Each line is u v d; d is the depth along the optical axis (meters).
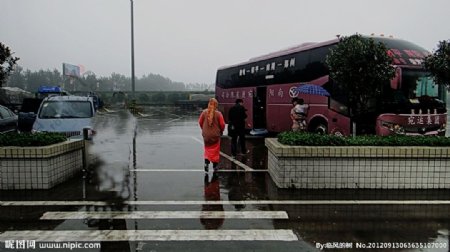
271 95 14.54
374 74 7.66
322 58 11.57
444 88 10.11
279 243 4.27
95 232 4.57
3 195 6.13
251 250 4.07
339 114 10.71
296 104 11.73
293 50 13.23
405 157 6.41
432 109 9.84
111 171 8.16
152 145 12.87
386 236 4.48
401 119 9.59
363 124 10.01
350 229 4.70
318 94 11.51
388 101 9.62
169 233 4.55
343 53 7.81
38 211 5.36
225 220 5.02
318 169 6.49
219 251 4.04
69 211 5.36
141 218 5.09
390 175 6.47
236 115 10.56
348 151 6.38
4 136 6.76
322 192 6.32
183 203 5.78
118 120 11.79
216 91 20.66
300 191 6.40
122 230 4.64
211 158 8.05
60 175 6.91
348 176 6.48
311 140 6.66
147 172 8.07
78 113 10.75
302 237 4.44
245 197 6.10
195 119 28.62
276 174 6.78
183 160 9.67
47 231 4.60
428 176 6.47
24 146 6.54
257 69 15.72
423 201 5.82
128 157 10.06
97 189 6.56
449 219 5.07
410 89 9.70
